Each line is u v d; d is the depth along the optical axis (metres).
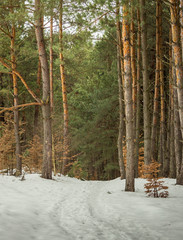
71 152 28.41
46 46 23.12
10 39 17.80
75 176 20.66
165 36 19.48
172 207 7.62
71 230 5.58
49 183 13.23
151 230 5.59
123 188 13.05
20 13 12.84
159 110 22.28
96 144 27.77
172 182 13.73
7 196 7.98
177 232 5.38
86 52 22.42
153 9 18.88
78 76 25.38
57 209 7.61
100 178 32.00
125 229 5.73
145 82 16.73
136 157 18.12
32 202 7.90
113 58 25.47
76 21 13.01
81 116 32.03
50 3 12.60
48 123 15.25
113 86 26.08
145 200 8.84
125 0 11.18
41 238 4.85
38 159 19.56
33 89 26.84
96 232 5.48
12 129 18.17
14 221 5.54
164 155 18.80
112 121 27.08
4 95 25.34
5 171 17.19
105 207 8.07
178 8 12.04
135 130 19.95
